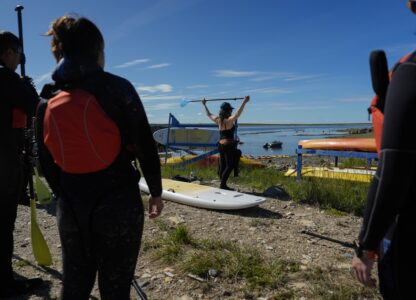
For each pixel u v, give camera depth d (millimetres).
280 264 3551
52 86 1859
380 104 1469
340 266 3580
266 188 7480
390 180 1220
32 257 3891
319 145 7934
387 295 1417
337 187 6461
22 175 3055
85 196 1762
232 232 4621
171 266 3605
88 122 1682
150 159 1849
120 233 1795
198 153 13062
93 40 1771
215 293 3104
